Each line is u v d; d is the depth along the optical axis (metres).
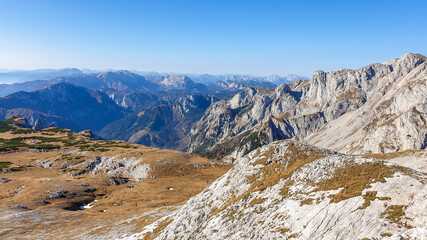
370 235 23.11
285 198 35.12
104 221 73.69
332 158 37.62
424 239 19.17
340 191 29.91
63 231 66.88
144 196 106.69
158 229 49.72
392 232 22.25
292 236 27.83
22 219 75.88
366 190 28.09
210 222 39.38
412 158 120.25
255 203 37.53
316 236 26.12
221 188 47.97
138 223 63.84
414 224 22.02
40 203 93.88
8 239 61.97
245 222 35.00
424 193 24.12
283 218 31.56
